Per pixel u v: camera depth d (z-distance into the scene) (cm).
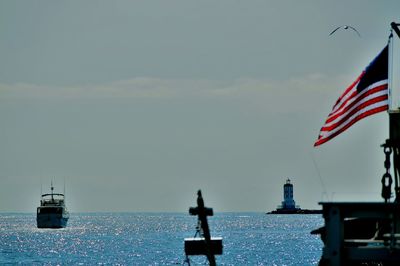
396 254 7969
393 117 9831
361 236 11131
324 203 8100
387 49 10069
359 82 10131
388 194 9381
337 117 10219
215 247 10012
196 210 9719
